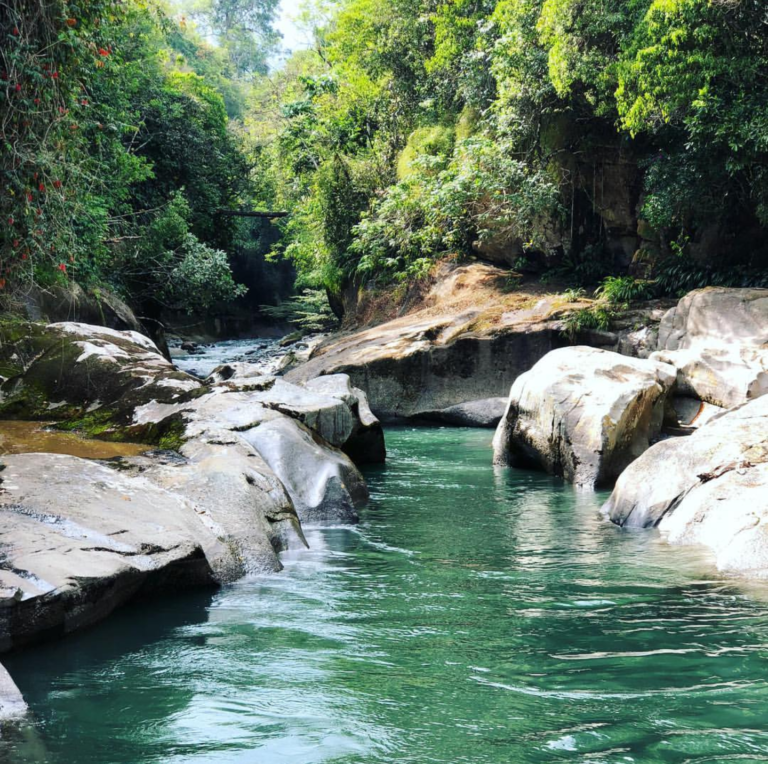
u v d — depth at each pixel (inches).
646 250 737.0
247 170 1350.9
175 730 125.8
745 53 535.8
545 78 731.4
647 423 369.4
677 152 650.2
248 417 302.2
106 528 192.1
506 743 120.2
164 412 306.8
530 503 319.3
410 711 132.6
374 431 412.2
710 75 532.7
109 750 119.0
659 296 673.6
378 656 158.2
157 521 204.8
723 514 248.4
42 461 225.3
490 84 896.9
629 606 188.4
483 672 149.2
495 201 815.7
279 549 238.4
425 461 431.5
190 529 210.5
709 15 521.3
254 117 2171.5
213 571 204.5
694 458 282.4
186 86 1334.9
